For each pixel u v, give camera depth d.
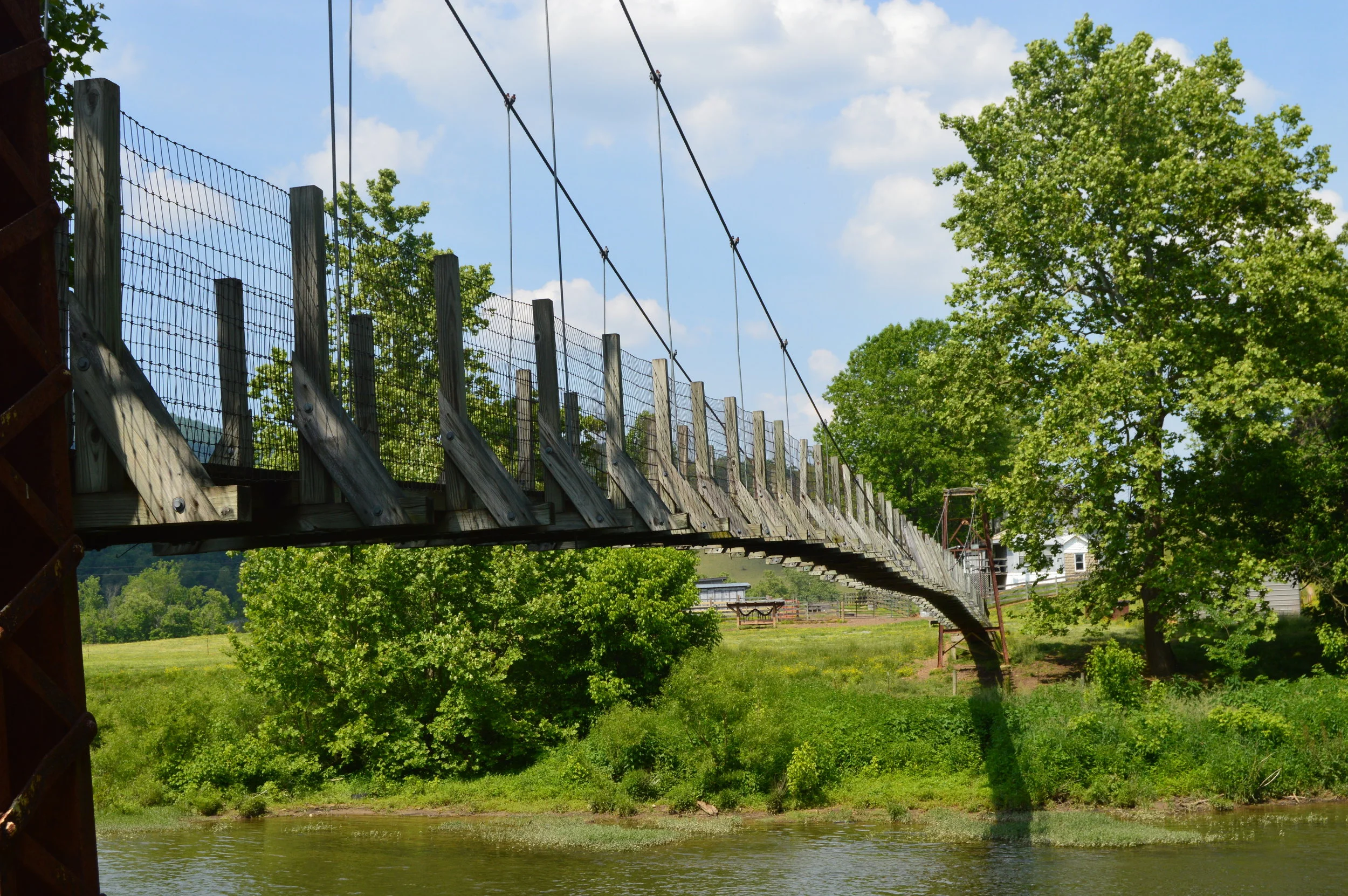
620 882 18.92
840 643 45.03
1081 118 30.45
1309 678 27.61
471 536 11.36
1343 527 30.00
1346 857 18.86
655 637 29.97
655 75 17.48
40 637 6.05
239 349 7.44
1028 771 23.89
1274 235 28.64
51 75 11.12
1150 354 27.61
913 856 20.06
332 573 28.38
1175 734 24.25
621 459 12.07
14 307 5.95
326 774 28.38
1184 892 17.16
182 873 20.22
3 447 5.90
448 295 9.42
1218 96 29.05
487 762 28.20
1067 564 59.44
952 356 31.81
